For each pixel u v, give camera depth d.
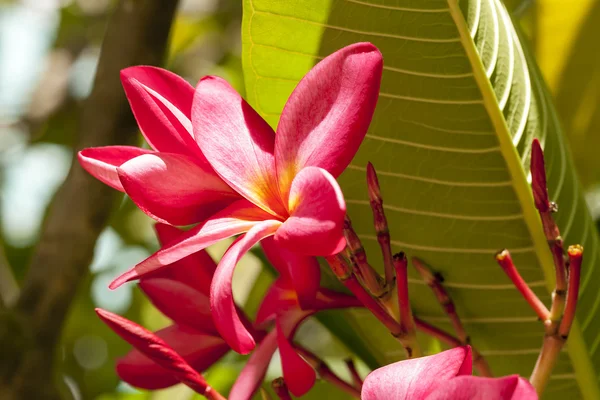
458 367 0.32
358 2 0.39
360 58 0.34
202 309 0.39
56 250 0.45
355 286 0.36
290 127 0.34
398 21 0.39
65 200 0.46
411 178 0.40
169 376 0.40
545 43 0.56
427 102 0.39
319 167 0.34
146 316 0.70
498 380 0.31
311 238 0.33
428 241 0.41
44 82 0.92
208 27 0.95
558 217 0.42
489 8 0.40
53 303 0.45
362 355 0.45
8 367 0.44
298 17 0.39
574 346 0.42
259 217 0.35
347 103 0.34
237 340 0.33
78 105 0.92
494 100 0.39
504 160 0.40
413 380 0.32
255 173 0.35
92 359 0.84
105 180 0.37
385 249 0.36
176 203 0.35
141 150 0.37
